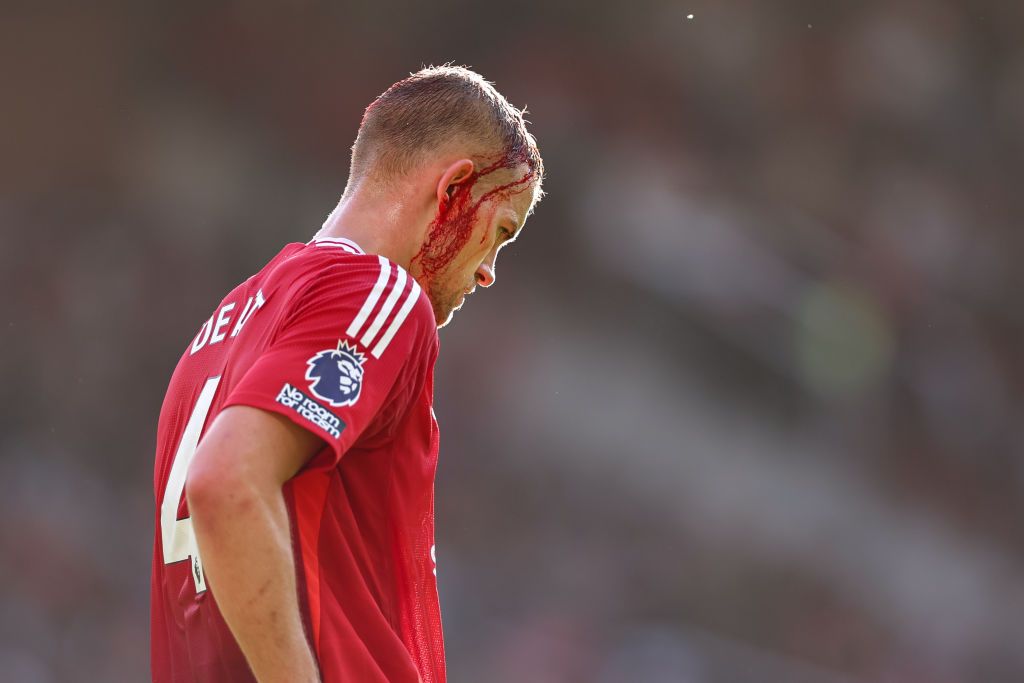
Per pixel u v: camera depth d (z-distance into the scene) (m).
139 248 64.44
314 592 5.91
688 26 78.94
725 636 63.94
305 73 71.50
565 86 76.06
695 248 74.88
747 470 69.88
